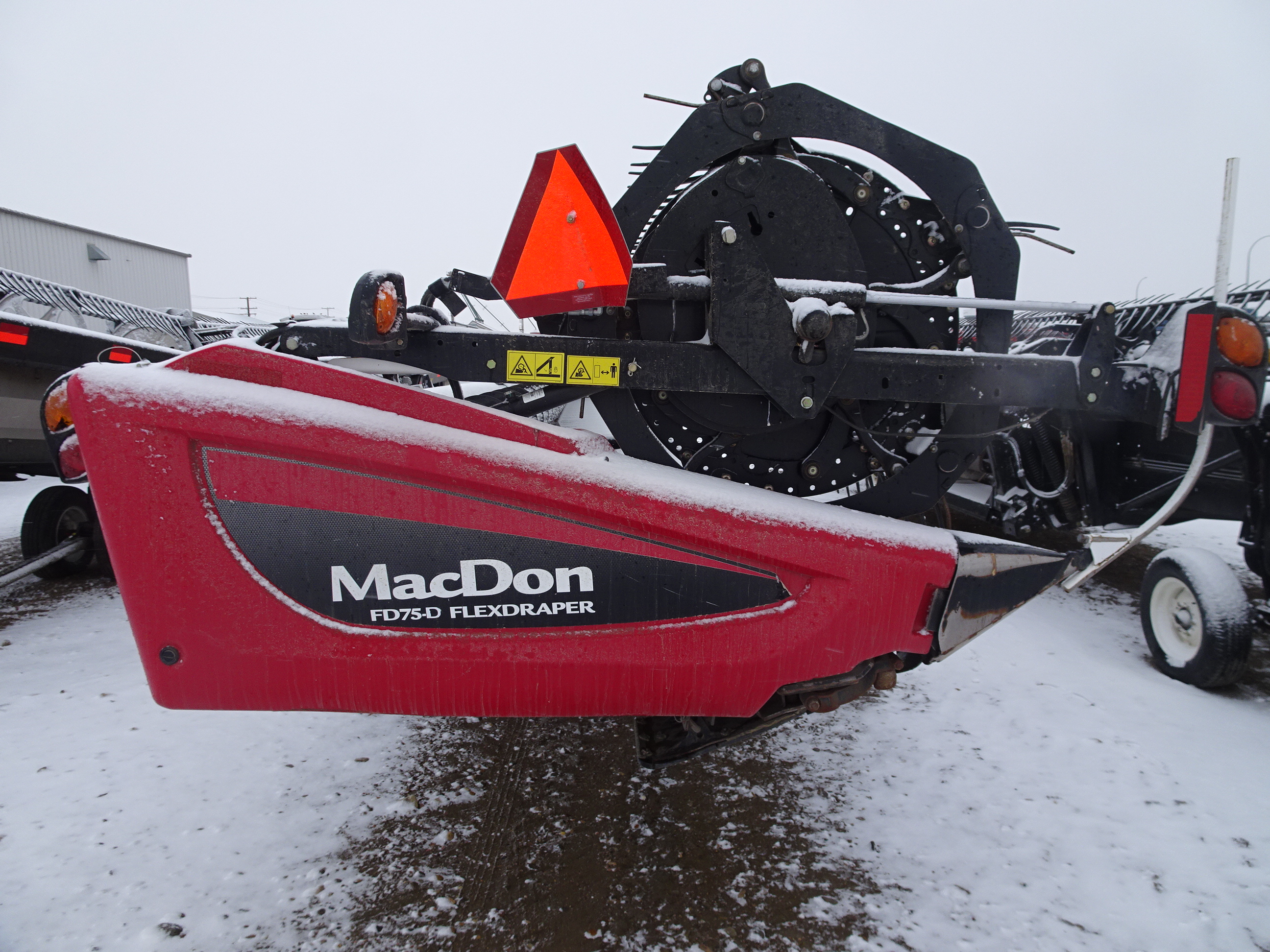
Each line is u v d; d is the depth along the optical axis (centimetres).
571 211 147
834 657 169
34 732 241
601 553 156
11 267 2155
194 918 162
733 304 177
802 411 184
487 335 173
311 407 146
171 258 2697
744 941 159
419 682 156
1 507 666
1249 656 282
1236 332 185
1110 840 194
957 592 173
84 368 141
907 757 236
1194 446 336
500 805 209
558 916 166
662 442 204
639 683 162
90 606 371
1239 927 163
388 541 149
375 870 180
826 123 200
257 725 250
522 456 152
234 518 145
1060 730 254
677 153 195
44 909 163
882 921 165
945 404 199
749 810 208
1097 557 199
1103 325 195
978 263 208
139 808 201
